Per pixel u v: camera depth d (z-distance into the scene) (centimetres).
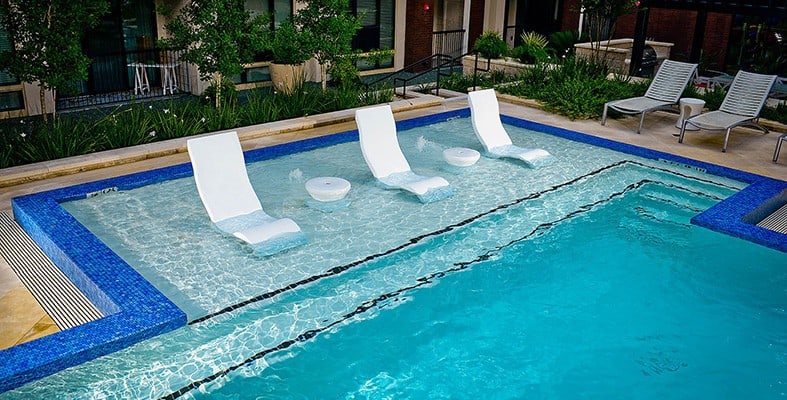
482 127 979
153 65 1355
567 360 540
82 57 951
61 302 562
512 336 568
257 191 813
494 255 698
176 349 513
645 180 919
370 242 695
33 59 912
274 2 1516
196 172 699
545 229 762
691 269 686
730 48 1452
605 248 727
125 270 579
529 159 938
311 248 675
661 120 1210
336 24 1198
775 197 809
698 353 553
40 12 892
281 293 596
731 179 899
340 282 623
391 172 848
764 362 543
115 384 472
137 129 962
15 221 724
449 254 692
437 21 1991
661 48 1705
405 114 1201
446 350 546
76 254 599
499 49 1628
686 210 828
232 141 729
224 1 1077
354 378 506
